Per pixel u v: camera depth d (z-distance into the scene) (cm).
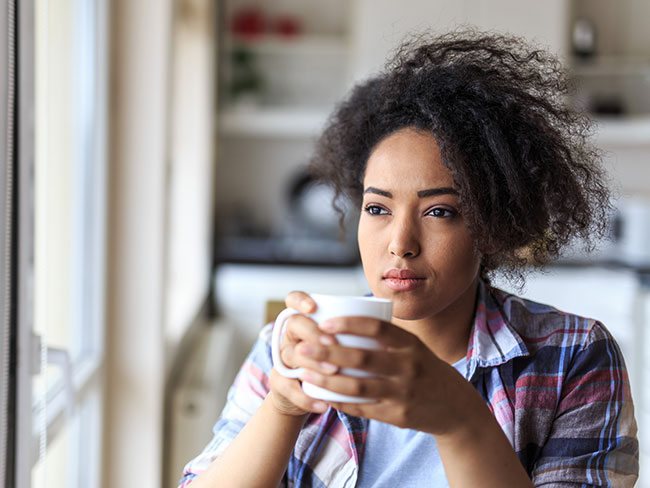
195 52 342
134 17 189
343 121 104
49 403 143
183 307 301
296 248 450
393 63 99
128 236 192
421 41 99
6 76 96
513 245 88
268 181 488
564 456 86
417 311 82
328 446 90
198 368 241
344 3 488
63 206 154
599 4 479
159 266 193
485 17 445
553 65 94
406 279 81
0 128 95
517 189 83
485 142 83
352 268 411
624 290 364
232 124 454
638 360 345
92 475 182
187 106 344
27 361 104
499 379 90
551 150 87
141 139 191
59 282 152
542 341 92
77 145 165
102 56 175
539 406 88
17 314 102
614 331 373
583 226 92
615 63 467
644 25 479
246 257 412
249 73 470
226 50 466
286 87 489
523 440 87
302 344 63
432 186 80
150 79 190
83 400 169
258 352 98
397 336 63
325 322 63
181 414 211
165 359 204
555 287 389
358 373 62
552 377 90
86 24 170
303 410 72
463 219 81
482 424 66
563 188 88
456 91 84
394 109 86
